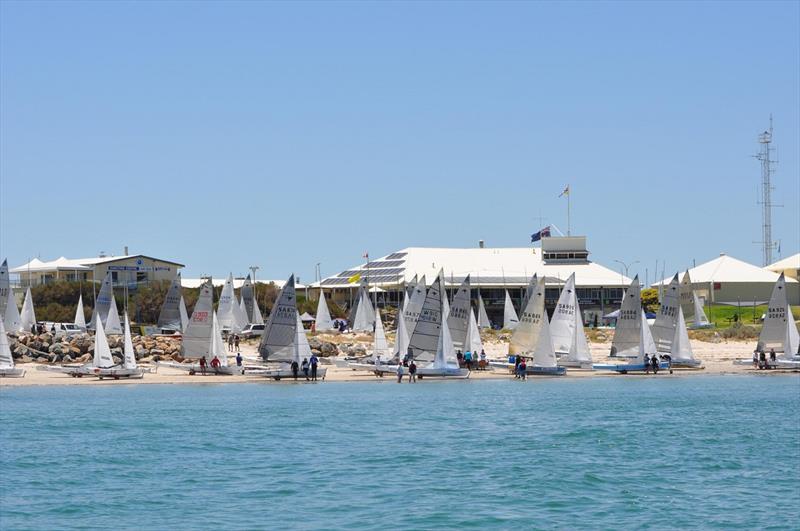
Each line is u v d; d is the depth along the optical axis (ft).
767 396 280.51
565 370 326.24
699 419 233.76
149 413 243.40
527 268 609.01
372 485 157.17
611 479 163.12
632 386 304.71
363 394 282.97
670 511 141.79
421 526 132.67
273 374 317.22
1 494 151.23
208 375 327.26
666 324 347.15
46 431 213.66
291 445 195.21
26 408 253.65
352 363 341.82
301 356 316.40
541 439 203.21
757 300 577.84
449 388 297.53
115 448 191.62
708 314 555.28
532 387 300.20
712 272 592.19
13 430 215.10
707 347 422.41
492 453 186.60
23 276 589.32
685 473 168.76
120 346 363.35
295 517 136.87
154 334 410.72
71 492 152.66
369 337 439.63
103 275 566.77
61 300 526.16
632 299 335.47
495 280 590.14
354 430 214.90
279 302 316.40
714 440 203.31
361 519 135.85
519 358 321.32
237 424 223.92
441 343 317.01
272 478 162.71
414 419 232.12
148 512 140.05
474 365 337.52
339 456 182.91
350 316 492.95
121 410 249.14
